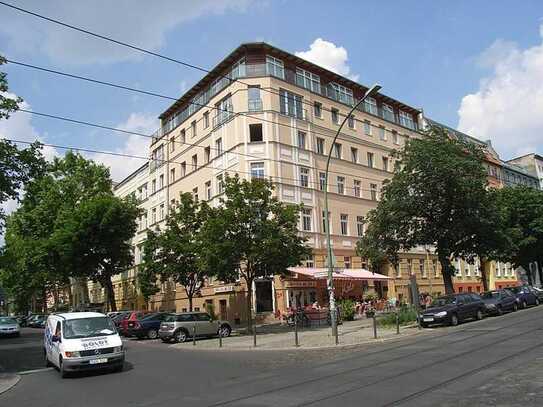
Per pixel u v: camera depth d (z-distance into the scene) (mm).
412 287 24656
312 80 42562
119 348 15320
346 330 26047
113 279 63250
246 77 38531
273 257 26688
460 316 25688
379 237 30281
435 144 29281
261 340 23703
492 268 63875
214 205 40156
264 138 37688
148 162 54625
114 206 44375
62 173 49781
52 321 17359
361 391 9719
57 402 11117
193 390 11430
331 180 41781
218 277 27391
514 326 20828
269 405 9094
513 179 74688
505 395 8438
